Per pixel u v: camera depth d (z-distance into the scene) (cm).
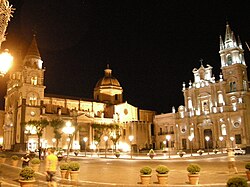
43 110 8531
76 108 9694
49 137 8262
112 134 9294
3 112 10075
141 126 10050
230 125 8319
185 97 9631
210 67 9362
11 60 1641
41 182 2239
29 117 8294
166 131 10181
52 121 7800
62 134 8412
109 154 6950
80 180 2300
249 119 8312
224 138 8412
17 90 8850
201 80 9375
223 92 8712
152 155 5412
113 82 11356
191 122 9281
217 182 2038
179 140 9488
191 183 1952
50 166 1709
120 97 11338
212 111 8819
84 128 9244
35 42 9225
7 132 8994
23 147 7644
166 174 1995
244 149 7106
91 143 9125
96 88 11394
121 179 2372
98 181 2252
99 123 9300
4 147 8900
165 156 6212
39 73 8862
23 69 8656
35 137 7950
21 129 7956
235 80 8556
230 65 8700
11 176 2638
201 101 9288
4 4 1466
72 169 2200
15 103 8775
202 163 4088
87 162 4650
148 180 2000
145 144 10000
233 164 2595
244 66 8762
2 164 3503
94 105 10188
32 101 8562
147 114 11438
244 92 8356
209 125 8850
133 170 3184
